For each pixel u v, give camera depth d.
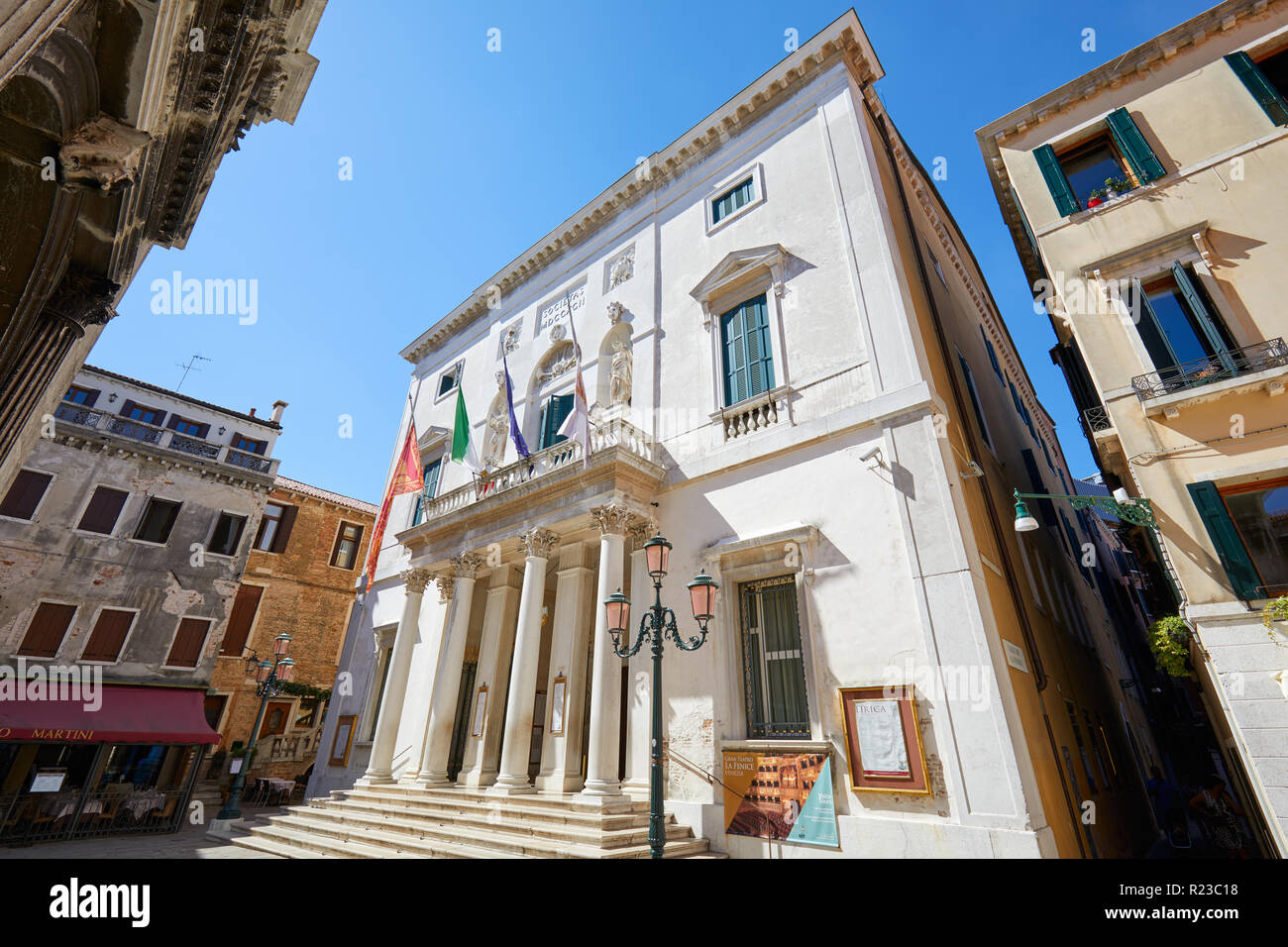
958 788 7.55
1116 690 17.06
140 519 20.19
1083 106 11.23
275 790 21.22
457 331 23.52
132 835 15.95
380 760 14.10
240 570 21.73
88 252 6.84
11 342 5.64
